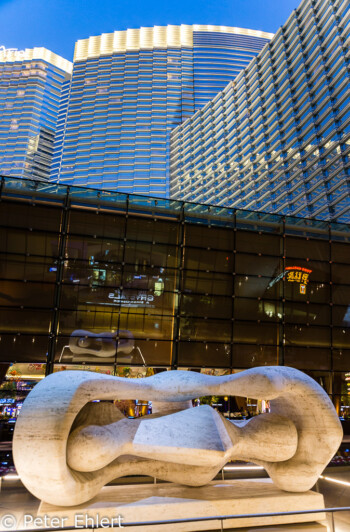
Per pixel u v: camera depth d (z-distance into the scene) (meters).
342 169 43.41
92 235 16.02
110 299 15.86
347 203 42.38
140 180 84.12
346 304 18.16
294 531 6.30
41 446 5.46
